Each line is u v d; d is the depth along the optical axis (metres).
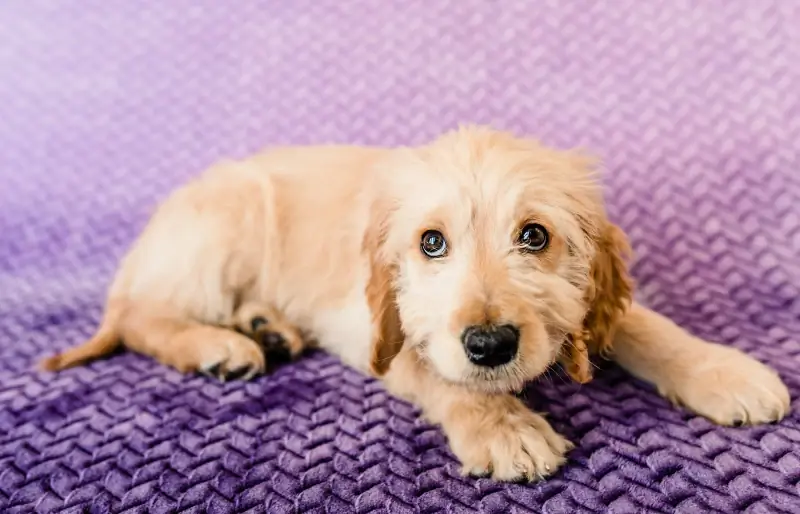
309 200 0.63
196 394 0.57
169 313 0.63
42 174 0.85
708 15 0.73
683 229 0.69
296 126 0.81
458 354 0.47
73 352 0.62
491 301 0.47
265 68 0.83
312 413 0.54
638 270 0.67
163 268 0.63
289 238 0.63
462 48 0.79
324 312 0.61
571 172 0.52
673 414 0.52
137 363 0.62
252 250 0.63
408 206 0.52
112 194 0.82
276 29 0.84
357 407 0.55
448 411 0.51
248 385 0.58
